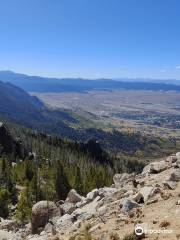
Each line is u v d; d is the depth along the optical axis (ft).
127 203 93.81
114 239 75.87
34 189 358.23
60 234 99.30
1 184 371.56
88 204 122.83
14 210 313.94
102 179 371.76
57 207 136.26
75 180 381.40
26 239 116.26
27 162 469.16
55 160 610.65
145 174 135.23
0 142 607.37
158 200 92.89
